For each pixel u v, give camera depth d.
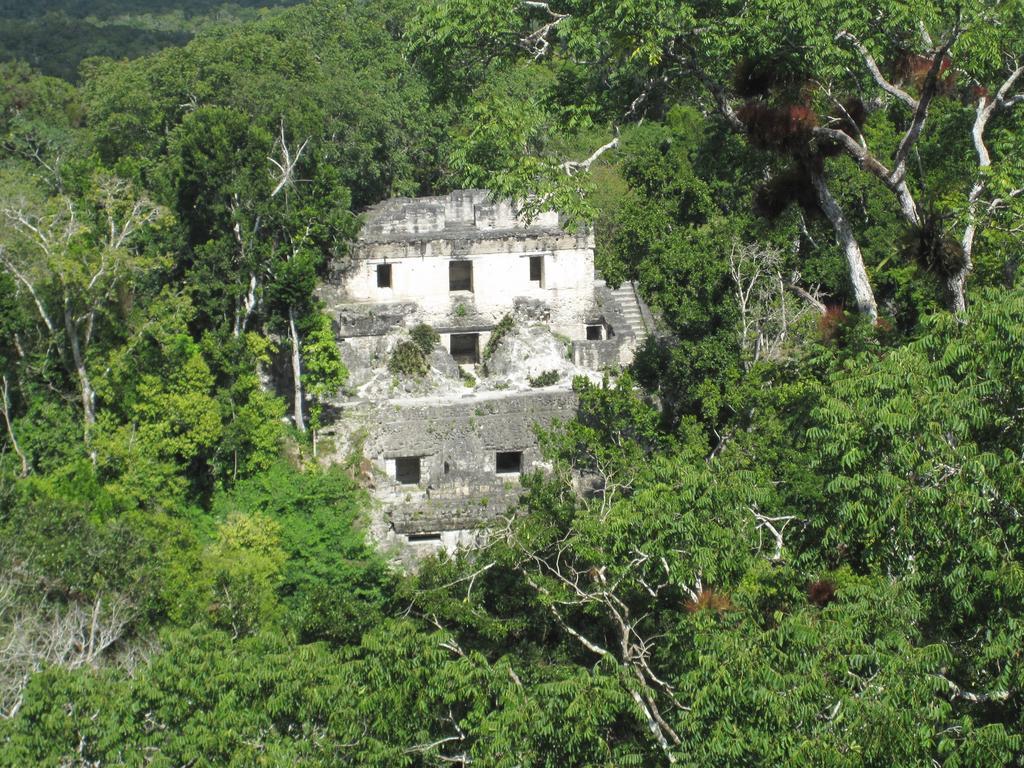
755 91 25.44
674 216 47.69
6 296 46.16
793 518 22.05
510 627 27.88
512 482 42.44
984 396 17.81
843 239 25.91
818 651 16.56
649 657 24.78
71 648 30.34
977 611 17.34
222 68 70.69
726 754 16.20
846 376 20.25
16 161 75.44
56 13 162.50
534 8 27.16
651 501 21.81
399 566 38.88
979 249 29.20
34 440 45.09
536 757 18.78
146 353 45.94
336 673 21.12
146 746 20.88
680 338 43.72
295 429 48.75
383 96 70.25
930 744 15.68
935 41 26.36
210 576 34.78
